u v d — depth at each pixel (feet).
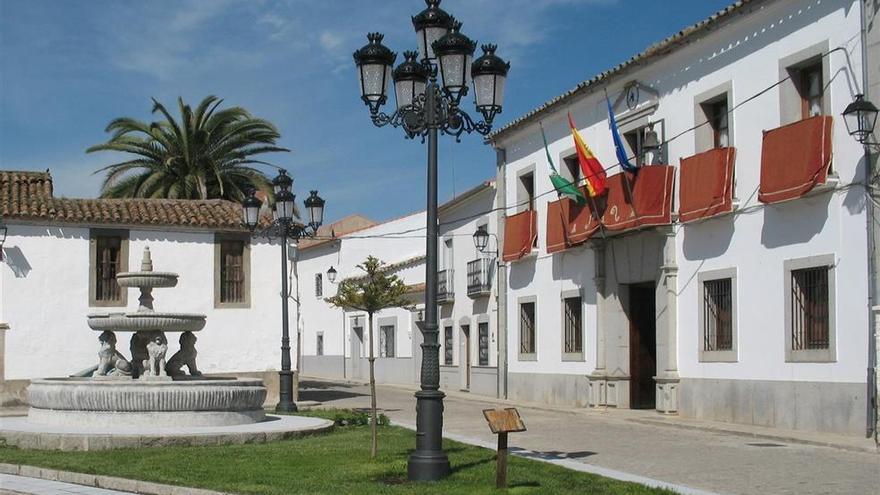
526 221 90.43
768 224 59.62
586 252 81.66
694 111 66.95
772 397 58.75
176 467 38.96
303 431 50.67
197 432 47.21
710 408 64.69
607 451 48.14
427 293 36.47
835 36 54.39
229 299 85.71
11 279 78.59
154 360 54.85
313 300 168.86
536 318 90.22
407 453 43.27
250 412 54.13
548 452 47.60
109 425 50.11
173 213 84.79
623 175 71.56
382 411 76.95
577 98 82.02
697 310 66.44
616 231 73.26
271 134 115.34
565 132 85.51
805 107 58.13
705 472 39.86
